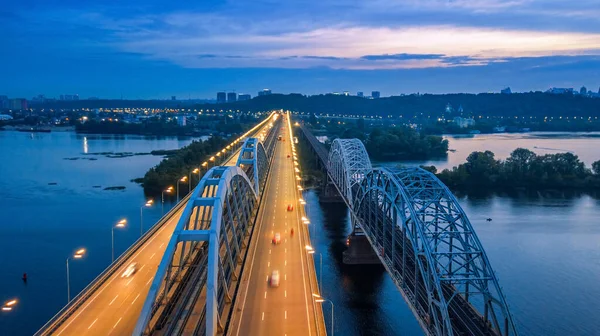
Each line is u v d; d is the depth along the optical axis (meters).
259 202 160.00
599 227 177.38
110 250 144.12
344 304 114.00
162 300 77.94
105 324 74.12
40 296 115.25
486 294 75.75
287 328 74.31
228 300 81.50
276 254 108.31
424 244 76.94
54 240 153.25
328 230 171.75
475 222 184.25
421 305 82.12
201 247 105.69
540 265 137.75
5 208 192.75
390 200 96.25
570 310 111.56
